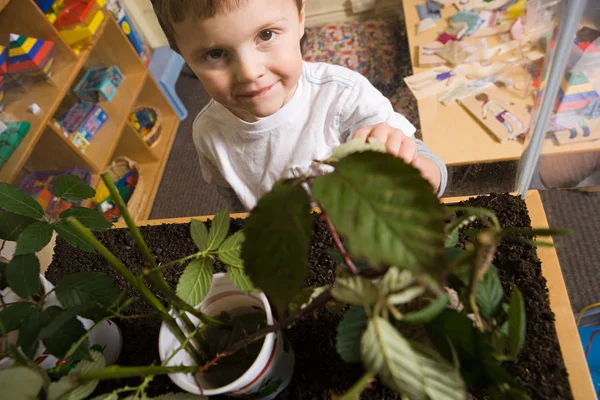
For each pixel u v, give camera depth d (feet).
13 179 4.08
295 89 2.97
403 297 0.92
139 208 5.40
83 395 1.15
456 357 0.95
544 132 2.15
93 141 5.53
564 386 1.51
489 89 4.38
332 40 6.16
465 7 5.10
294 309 1.31
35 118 4.41
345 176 0.77
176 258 2.19
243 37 2.08
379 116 2.97
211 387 1.49
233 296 1.63
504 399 1.01
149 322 1.97
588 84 2.55
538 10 3.93
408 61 5.42
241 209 3.67
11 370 1.09
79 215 1.56
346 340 1.14
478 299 1.17
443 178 2.71
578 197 3.14
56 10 4.89
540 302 1.72
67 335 1.28
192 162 6.11
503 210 2.02
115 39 5.69
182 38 2.18
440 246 0.68
